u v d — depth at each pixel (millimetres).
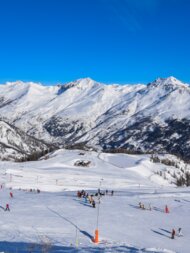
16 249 29609
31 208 63406
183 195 87812
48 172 172500
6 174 151375
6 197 79938
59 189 117188
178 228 53188
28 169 177500
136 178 188000
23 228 45000
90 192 99938
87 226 49625
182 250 40094
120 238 43500
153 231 50062
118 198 81375
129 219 57500
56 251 29703
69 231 45438
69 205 68188
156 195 86812
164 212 66562
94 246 35406
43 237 39219
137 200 79000
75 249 31234
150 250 33625
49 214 57719
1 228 44281
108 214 60812
